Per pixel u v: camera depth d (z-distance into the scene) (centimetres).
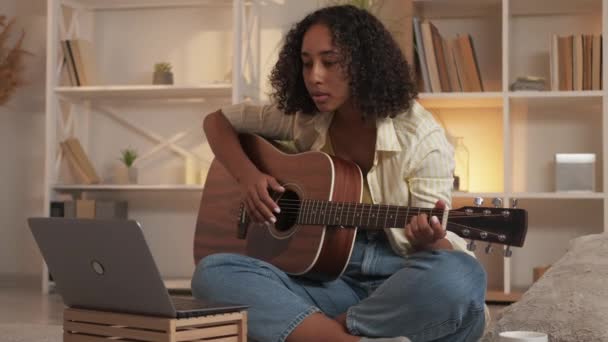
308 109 233
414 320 185
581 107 426
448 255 186
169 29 473
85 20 481
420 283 183
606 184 390
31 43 489
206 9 468
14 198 489
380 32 215
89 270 167
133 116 478
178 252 471
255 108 252
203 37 469
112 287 165
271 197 226
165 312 157
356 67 210
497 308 376
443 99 408
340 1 409
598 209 424
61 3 465
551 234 427
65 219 167
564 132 427
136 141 478
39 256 486
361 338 183
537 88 405
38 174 487
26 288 463
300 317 190
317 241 210
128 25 477
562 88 404
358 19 215
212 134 251
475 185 432
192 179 459
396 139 209
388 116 211
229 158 241
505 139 400
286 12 454
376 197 213
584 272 211
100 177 479
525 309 205
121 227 156
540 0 407
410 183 208
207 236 259
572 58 402
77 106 480
